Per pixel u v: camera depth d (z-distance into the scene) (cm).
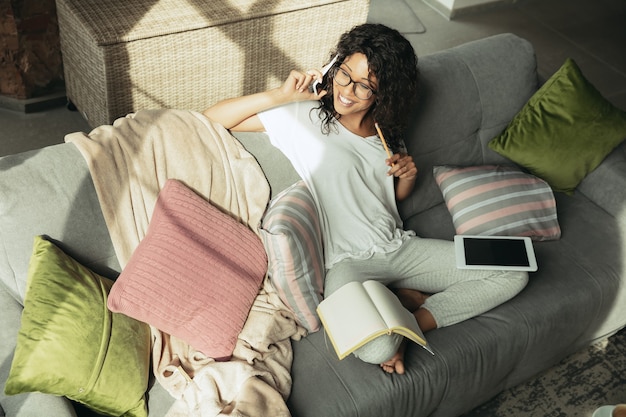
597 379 243
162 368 177
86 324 161
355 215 212
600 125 248
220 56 275
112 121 266
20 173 172
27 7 279
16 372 148
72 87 288
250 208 201
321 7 291
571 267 227
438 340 201
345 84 202
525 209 233
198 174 192
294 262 191
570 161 247
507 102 255
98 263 182
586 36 425
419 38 395
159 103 274
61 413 152
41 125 300
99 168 179
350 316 186
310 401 182
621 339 257
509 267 212
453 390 204
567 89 249
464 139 249
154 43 254
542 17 436
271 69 297
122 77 255
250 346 185
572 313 219
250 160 202
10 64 290
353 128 215
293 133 209
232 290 183
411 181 225
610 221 245
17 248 170
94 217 179
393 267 213
